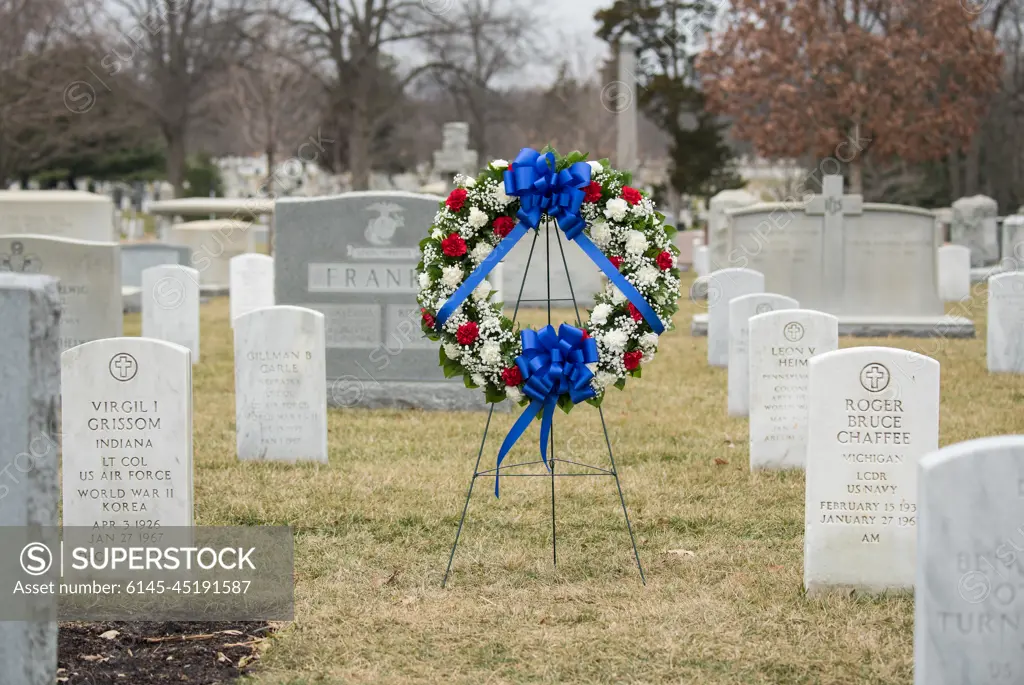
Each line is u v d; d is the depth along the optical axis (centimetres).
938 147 3403
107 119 4450
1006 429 934
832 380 533
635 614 517
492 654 473
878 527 536
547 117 5031
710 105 3806
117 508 574
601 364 569
